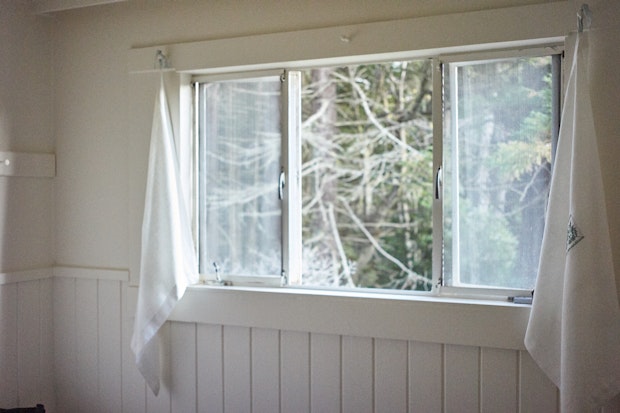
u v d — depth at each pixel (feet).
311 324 9.77
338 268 21.43
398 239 20.90
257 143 10.66
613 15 8.13
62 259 11.90
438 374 9.11
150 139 10.93
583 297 7.80
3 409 10.58
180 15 10.75
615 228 8.15
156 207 10.46
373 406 9.50
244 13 10.28
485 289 9.12
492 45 8.88
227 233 10.89
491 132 9.14
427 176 20.62
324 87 21.52
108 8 11.32
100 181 11.51
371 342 9.50
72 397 11.80
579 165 7.95
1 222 11.02
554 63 8.79
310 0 9.82
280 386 10.11
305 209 21.61
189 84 10.96
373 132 21.12
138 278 11.05
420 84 20.63
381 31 9.32
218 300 10.42
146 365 10.56
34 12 11.46
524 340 8.39
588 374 7.74
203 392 10.68
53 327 11.96
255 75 10.54
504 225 9.08
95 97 11.53
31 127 11.55
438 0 9.08
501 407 8.77
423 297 9.36
